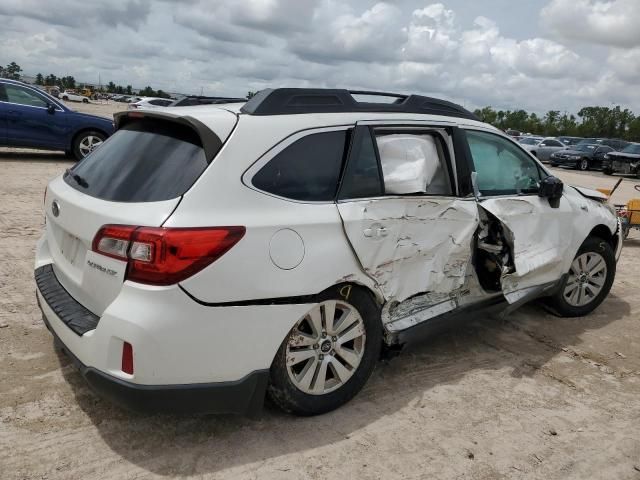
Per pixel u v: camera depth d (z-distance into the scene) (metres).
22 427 3.05
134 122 3.42
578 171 26.59
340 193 3.29
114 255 2.74
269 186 3.02
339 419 3.36
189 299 2.68
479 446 3.21
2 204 7.88
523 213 4.33
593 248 5.20
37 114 12.24
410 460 3.04
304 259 3.02
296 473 2.86
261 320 2.90
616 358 4.51
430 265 3.73
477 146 4.23
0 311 4.41
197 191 2.79
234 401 2.90
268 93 3.25
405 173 3.61
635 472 3.10
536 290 4.64
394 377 3.92
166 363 2.67
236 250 2.79
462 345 4.55
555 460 3.14
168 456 2.92
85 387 3.47
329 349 3.28
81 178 3.30
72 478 2.72
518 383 3.98
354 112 3.55
